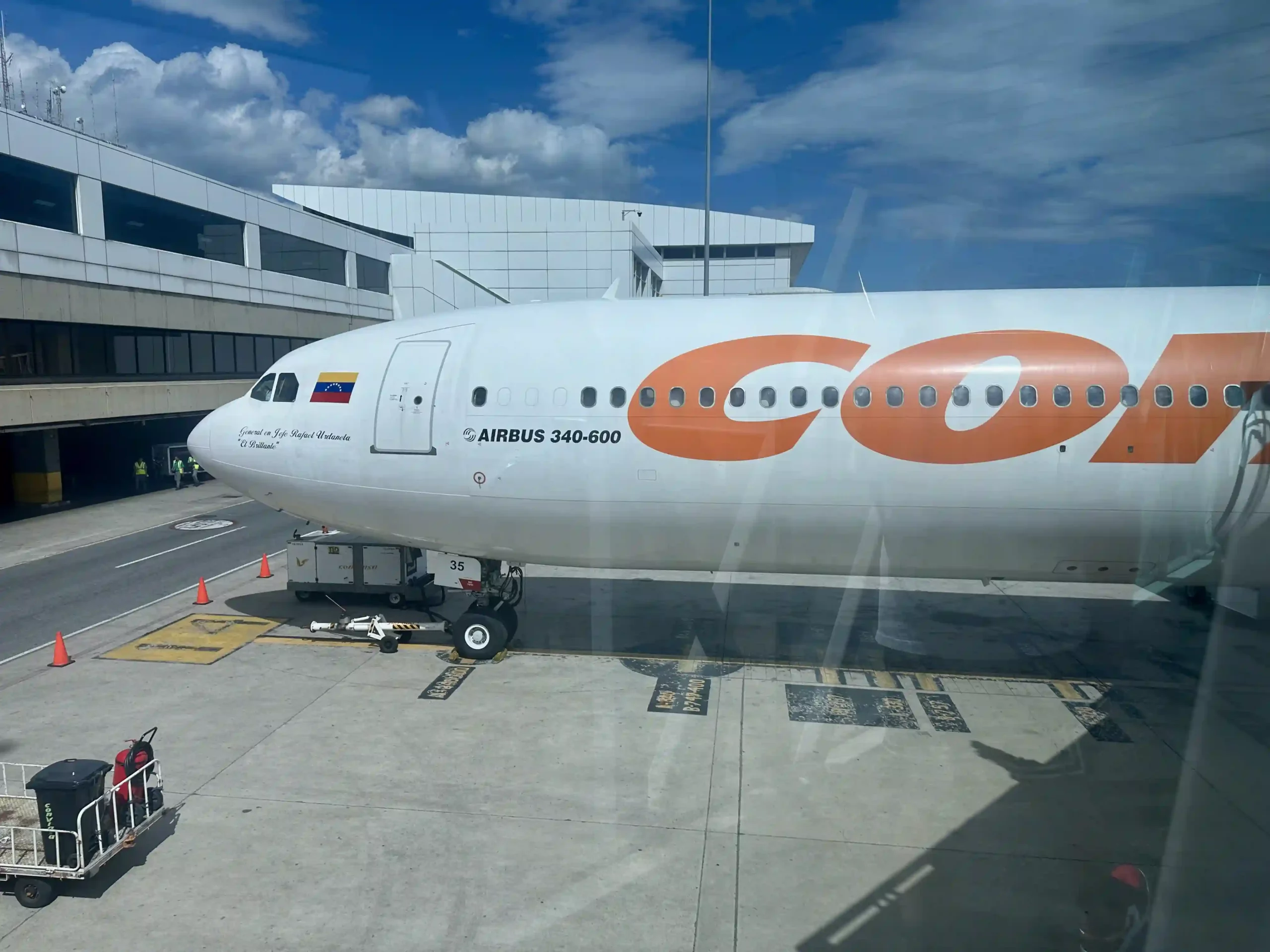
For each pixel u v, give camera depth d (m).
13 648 15.05
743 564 13.20
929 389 11.47
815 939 7.22
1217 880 7.48
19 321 25.02
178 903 7.89
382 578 16.77
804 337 11.88
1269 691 8.80
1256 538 10.82
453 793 9.66
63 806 8.00
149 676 13.50
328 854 8.57
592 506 12.63
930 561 12.69
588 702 12.14
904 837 8.62
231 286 26.70
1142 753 10.19
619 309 12.80
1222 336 10.96
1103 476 11.20
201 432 14.60
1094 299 11.62
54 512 28.28
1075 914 7.40
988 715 11.40
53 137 24.05
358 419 13.41
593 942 7.25
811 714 11.55
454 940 7.32
